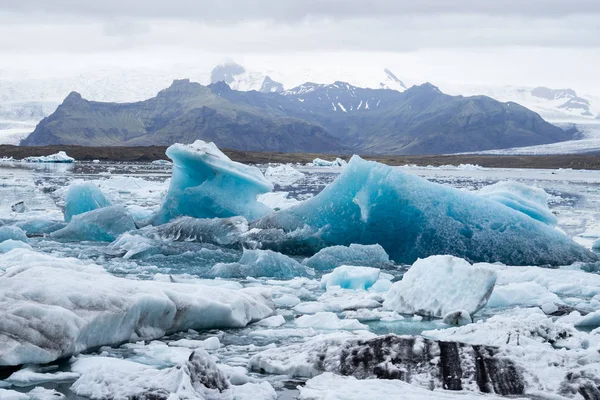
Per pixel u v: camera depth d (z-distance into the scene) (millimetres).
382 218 15570
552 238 15211
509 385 6168
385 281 11578
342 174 16312
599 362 6457
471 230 15195
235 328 8883
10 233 16266
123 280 8633
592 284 12094
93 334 7402
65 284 7730
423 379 6355
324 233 15828
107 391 5914
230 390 5984
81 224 18094
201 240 16891
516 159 158875
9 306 7164
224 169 19141
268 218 16719
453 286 9789
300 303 10422
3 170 66688
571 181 69250
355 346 6926
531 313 9656
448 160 156500
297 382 6590
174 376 5879
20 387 6223
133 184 40656
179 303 8516
